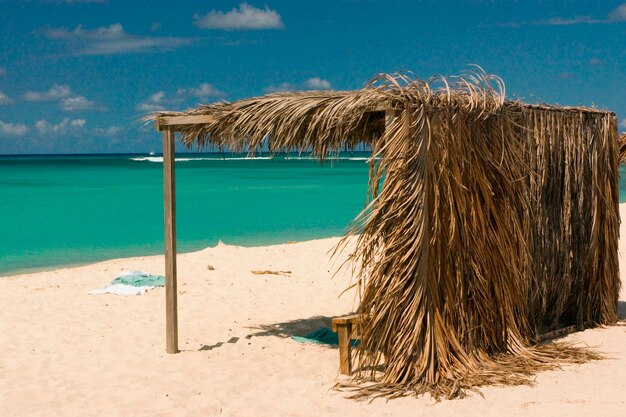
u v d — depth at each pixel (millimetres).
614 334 8297
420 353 6359
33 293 11148
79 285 11883
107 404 6203
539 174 7828
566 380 6418
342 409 5863
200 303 10438
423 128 6281
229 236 19781
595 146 8602
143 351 7934
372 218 6352
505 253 7195
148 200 31922
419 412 5703
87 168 73688
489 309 6977
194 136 7879
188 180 48938
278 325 9172
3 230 21141
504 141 7250
